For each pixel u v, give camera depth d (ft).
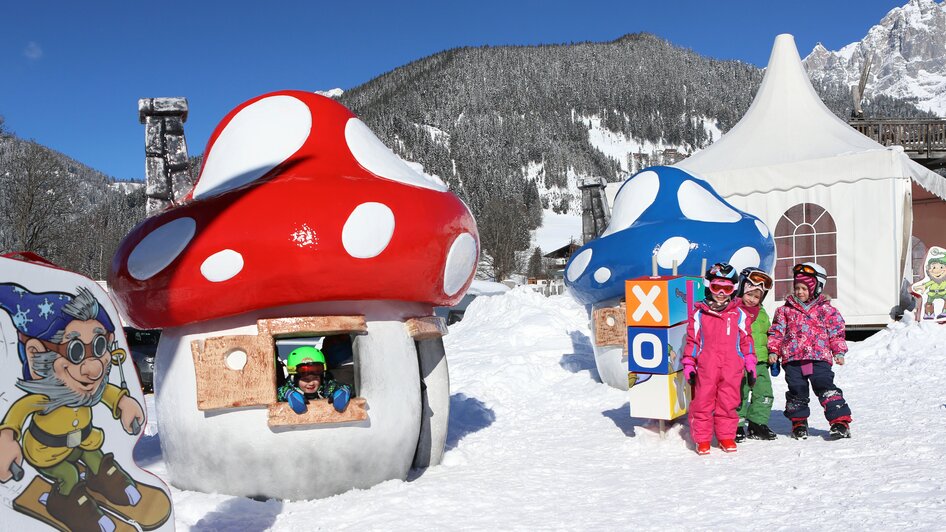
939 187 42.80
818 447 17.49
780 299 42.50
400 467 16.17
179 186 21.11
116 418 8.43
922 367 27.37
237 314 14.99
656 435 20.13
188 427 15.17
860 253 40.34
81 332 8.09
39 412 7.55
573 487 15.42
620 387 27.81
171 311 14.98
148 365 43.83
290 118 16.75
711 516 12.73
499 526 12.86
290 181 15.33
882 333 32.91
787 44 50.08
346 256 14.57
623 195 28.89
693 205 26.68
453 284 16.94
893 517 11.67
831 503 12.82
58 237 138.82
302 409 14.64
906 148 61.16
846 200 40.73
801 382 18.93
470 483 15.99
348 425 15.03
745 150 47.37
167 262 14.79
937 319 32.60
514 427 23.11
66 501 7.74
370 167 16.65
